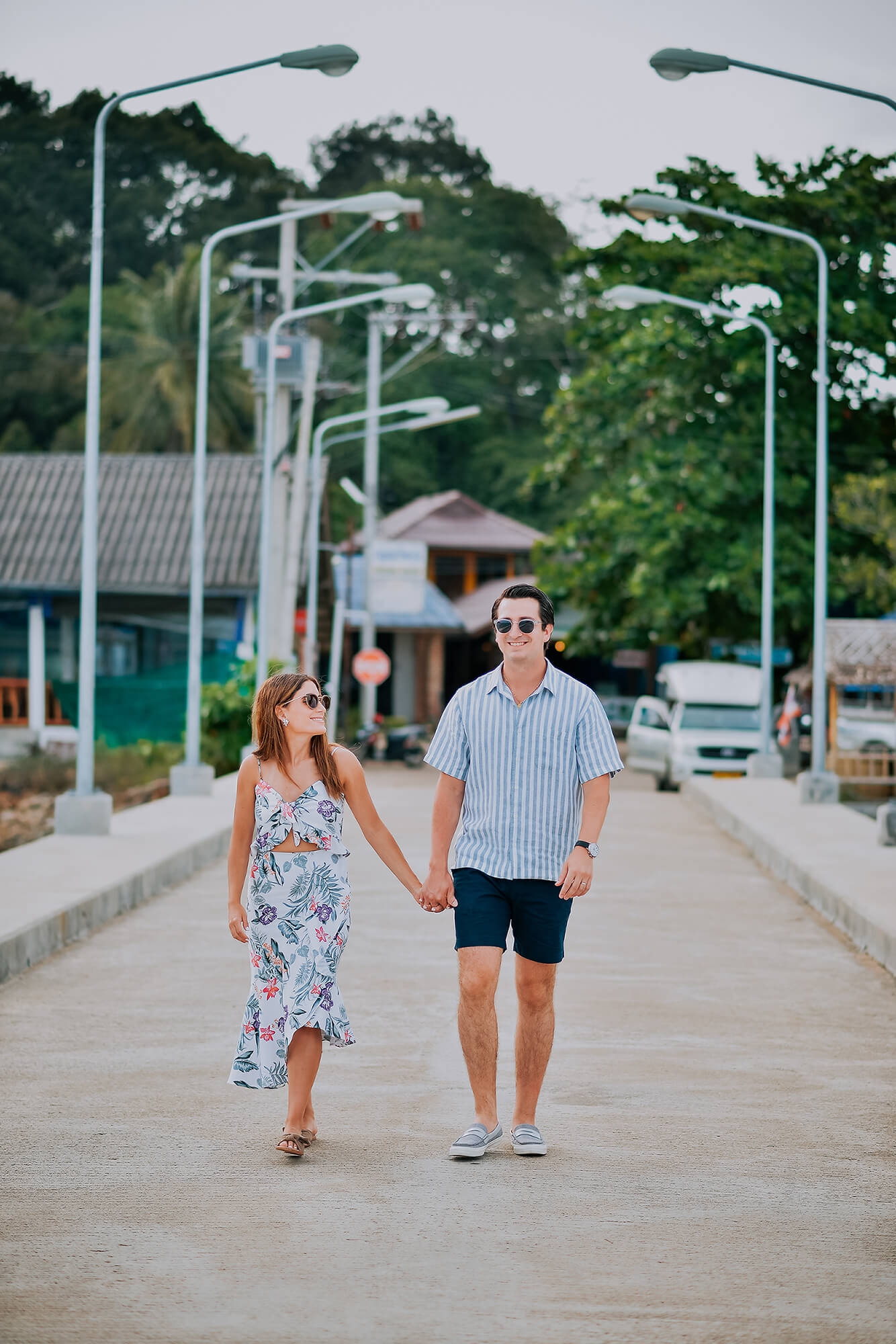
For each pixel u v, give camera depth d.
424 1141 9.52
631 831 30.97
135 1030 12.63
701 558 54.06
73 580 57.66
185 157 98.12
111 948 16.61
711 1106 10.47
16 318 86.62
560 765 9.09
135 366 80.38
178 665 58.62
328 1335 6.52
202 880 22.55
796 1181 8.79
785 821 29.06
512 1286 7.09
